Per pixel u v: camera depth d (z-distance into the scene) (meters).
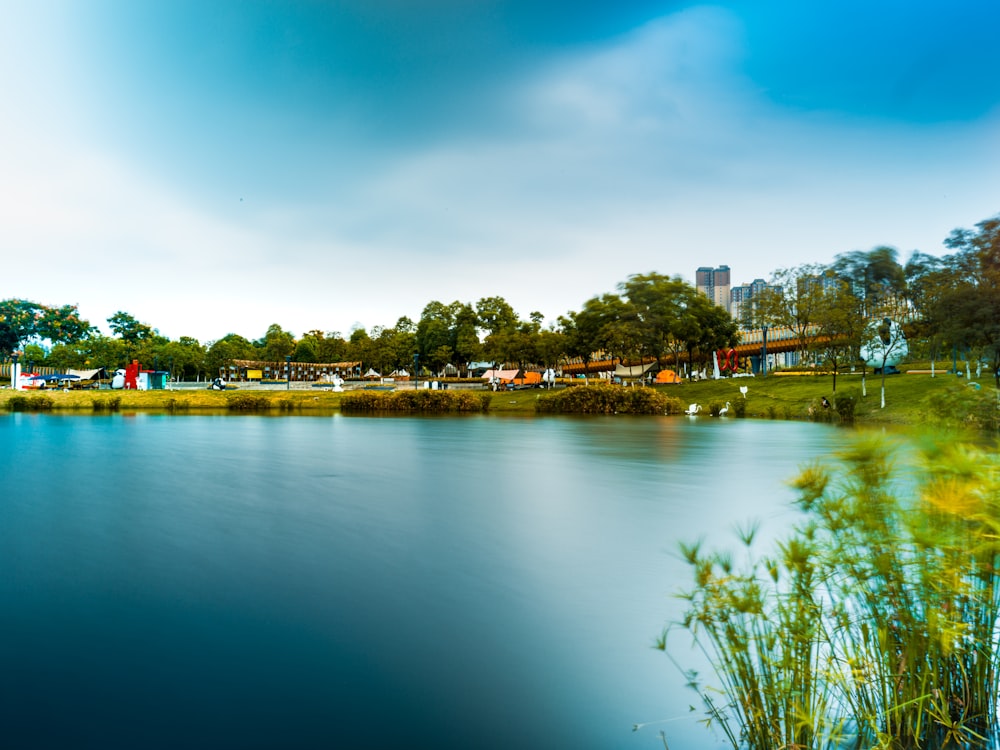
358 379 103.50
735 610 3.02
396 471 15.40
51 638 5.07
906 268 58.44
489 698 4.07
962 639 3.07
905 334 53.25
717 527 9.01
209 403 55.75
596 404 52.62
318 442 23.59
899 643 3.09
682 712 3.85
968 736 2.98
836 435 27.17
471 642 4.99
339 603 5.89
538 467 16.19
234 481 13.63
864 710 3.04
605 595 6.09
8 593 6.18
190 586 6.40
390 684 4.27
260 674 4.44
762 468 15.89
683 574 6.78
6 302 99.94
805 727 2.95
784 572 3.71
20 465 16.30
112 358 104.88
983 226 42.88
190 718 3.84
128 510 10.36
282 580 6.59
